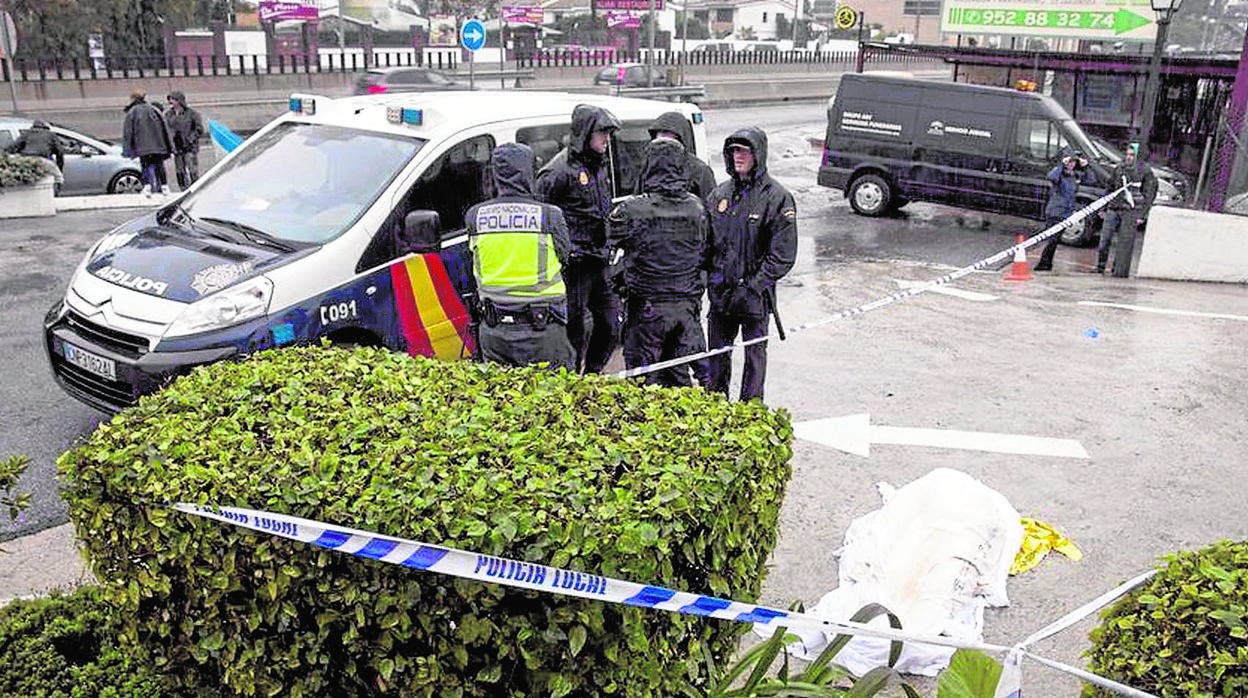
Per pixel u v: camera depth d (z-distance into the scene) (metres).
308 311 6.05
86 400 6.13
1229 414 7.57
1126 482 6.32
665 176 6.23
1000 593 4.85
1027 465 6.53
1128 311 10.81
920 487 5.25
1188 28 23.44
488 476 3.05
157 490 3.04
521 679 2.91
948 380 8.20
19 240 12.43
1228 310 11.02
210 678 3.27
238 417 3.49
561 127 7.67
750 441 3.35
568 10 55.38
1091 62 19.16
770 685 3.19
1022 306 10.96
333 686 3.09
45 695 3.38
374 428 3.38
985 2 22.64
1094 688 3.07
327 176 6.80
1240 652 2.73
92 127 27.20
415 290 6.58
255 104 31.30
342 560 2.90
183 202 7.10
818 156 24.34
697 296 6.50
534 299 5.85
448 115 7.09
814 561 5.26
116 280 6.17
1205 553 3.18
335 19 42.00
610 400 3.72
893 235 15.55
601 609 2.79
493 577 2.71
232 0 40.81
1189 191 15.77
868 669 4.27
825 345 9.16
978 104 15.88
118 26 34.88
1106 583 5.10
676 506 2.93
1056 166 14.16
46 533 5.30
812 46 56.34
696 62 44.97
